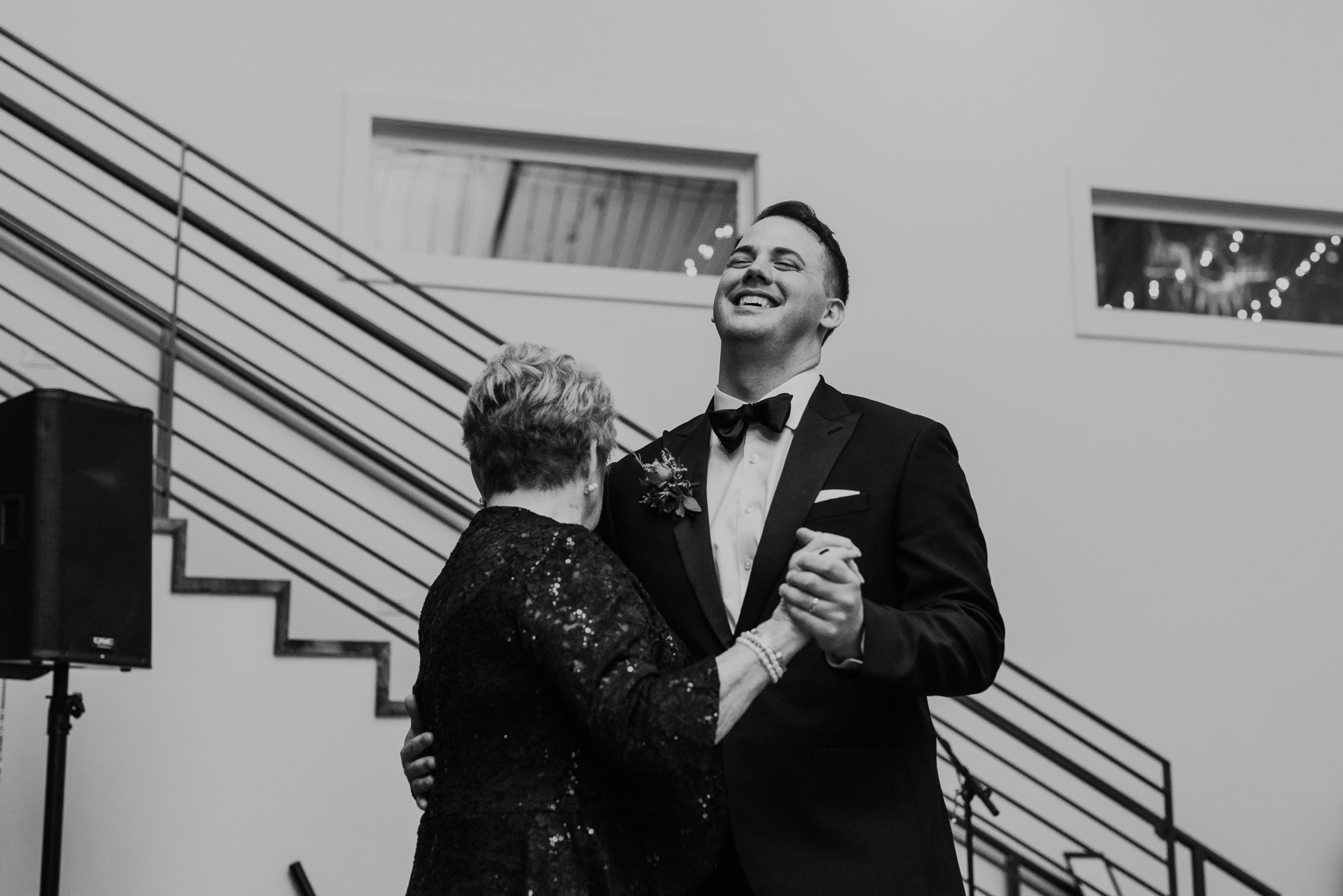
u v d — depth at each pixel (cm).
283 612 378
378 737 379
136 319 469
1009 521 521
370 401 430
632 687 169
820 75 539
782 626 179
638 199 531
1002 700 512
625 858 173
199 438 468
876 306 525
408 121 503
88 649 311
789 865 195
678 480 223
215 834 364
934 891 198
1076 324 541
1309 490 550
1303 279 585
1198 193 563
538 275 507
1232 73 578
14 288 464
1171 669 524
